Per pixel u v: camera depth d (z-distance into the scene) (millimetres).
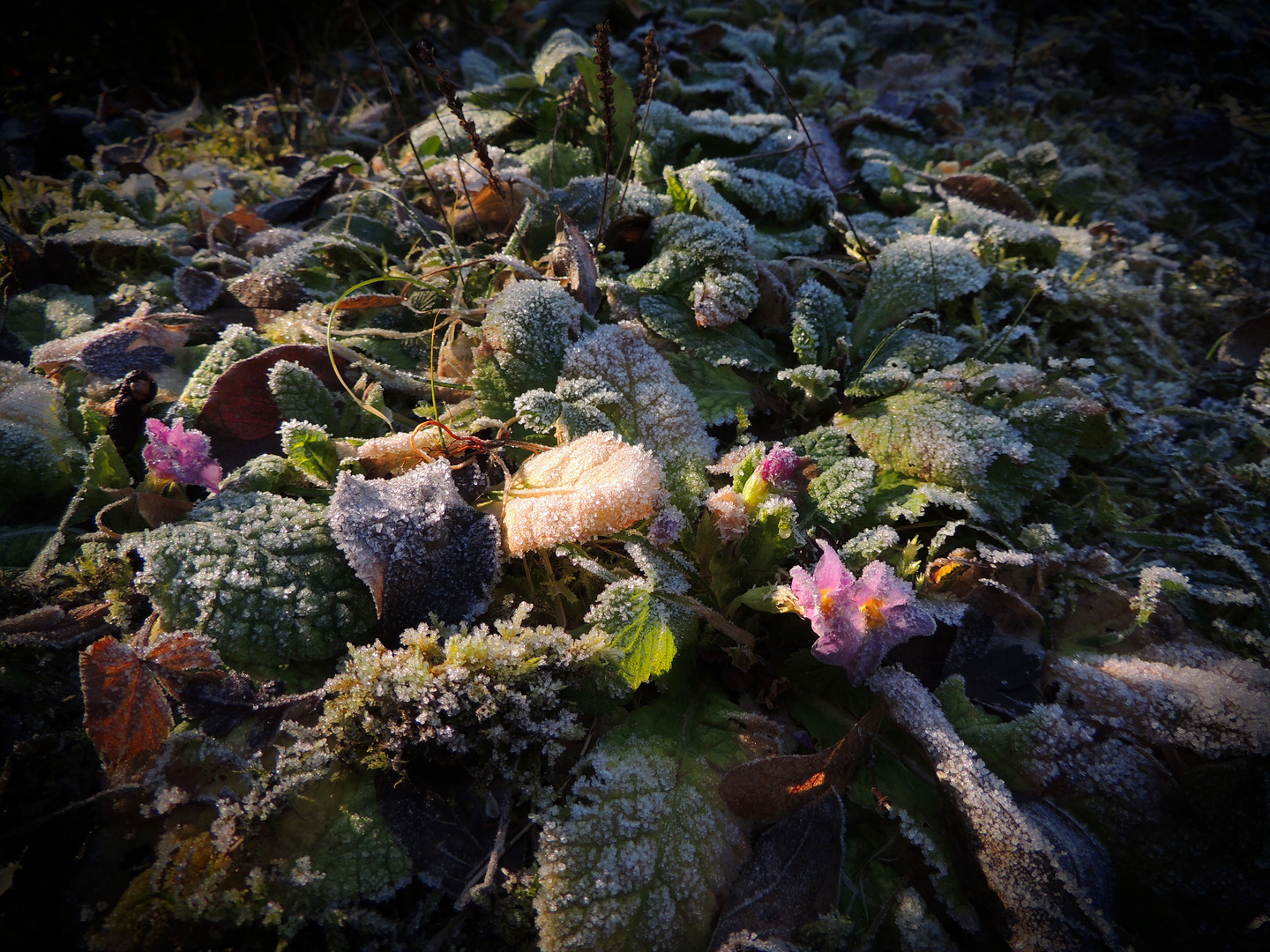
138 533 300
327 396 351
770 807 271
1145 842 270
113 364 376
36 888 250
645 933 248
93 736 257
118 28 798
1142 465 416
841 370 396
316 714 277
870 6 976
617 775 271
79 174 525
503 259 390
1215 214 651
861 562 308
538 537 282
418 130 575
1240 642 328
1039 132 712
